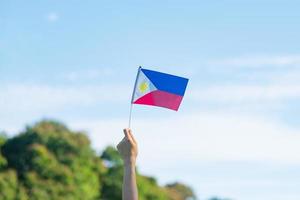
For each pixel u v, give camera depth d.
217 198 119.25
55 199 79.62
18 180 79.19
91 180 84.62
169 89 10.84
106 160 90.00
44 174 80.00
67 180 80.75
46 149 81.19
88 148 84.38
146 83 10.78
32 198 78.56
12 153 80.69
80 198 82.06
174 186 125.62
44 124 83.38
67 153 82.12
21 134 81.56
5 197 76.88
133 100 10.88
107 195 88.69
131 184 9.58
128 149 9.71
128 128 9.86
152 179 97.12
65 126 84.69
